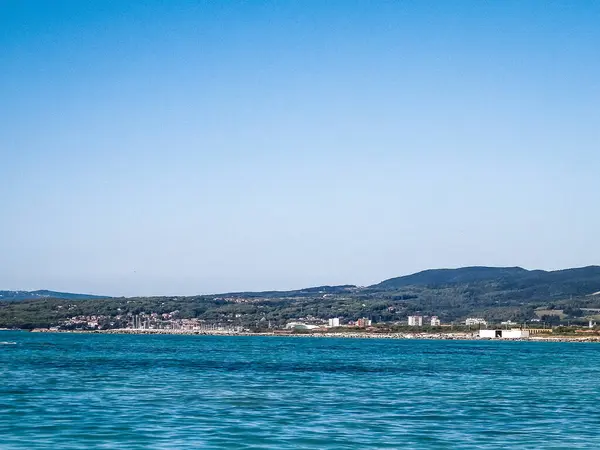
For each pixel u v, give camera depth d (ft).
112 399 270.67
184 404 257.14
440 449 179.83
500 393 317.83
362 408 254.47
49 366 465.88
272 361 576.20
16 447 175.52
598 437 199.93
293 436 193.57
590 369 517.14
